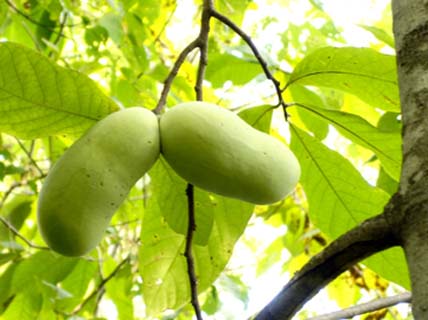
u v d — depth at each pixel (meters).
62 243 0.66
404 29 0.67
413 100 0.64
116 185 0.67
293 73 0.83
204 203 0.80
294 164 0.70
